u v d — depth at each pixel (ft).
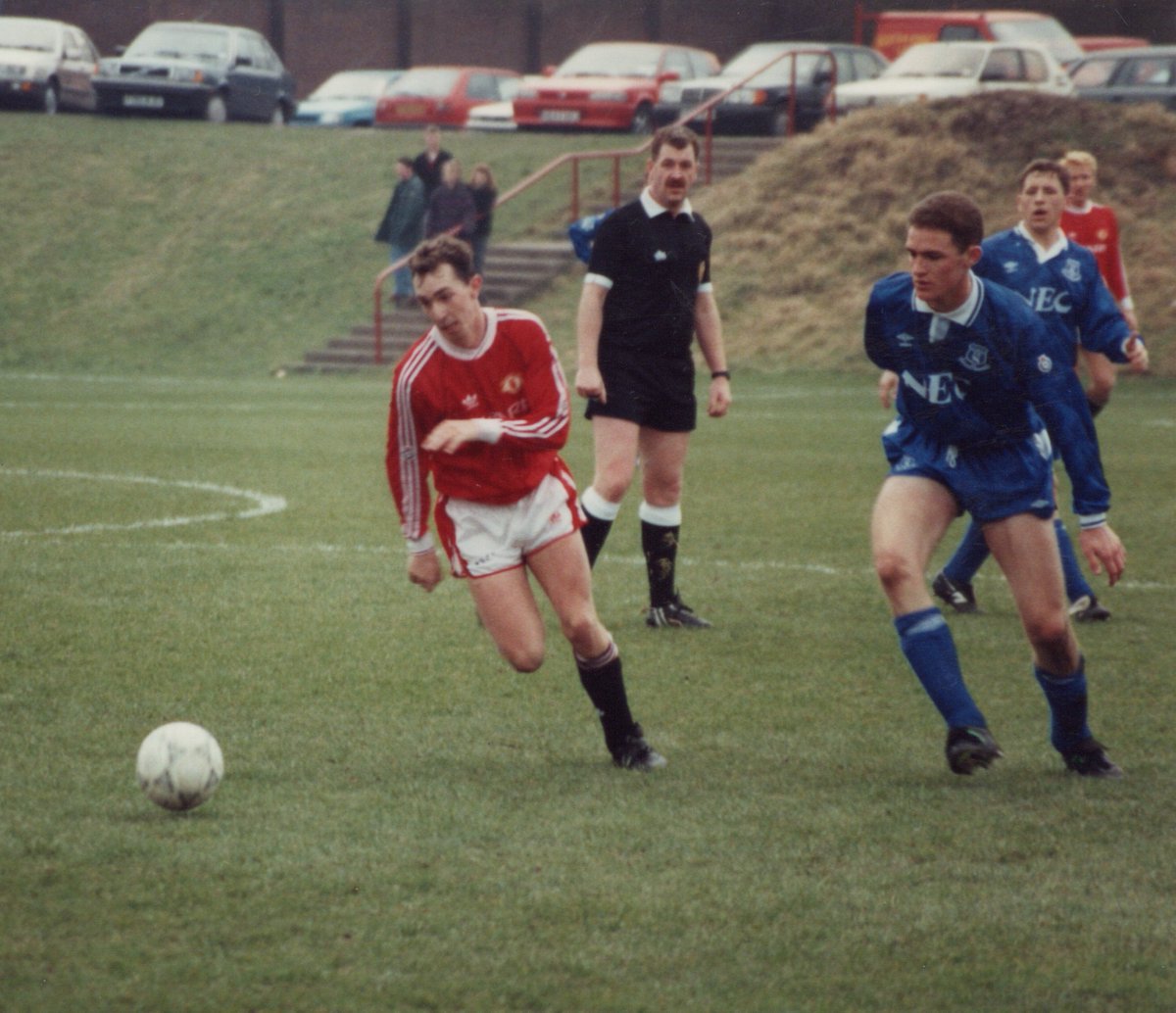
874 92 247.91
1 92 290.76
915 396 44.37
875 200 220.23
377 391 177.68
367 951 32.40
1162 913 34.96
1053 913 34.91
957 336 42.80
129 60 286.25
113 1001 30.07
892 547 44.16
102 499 96.84
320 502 97.35
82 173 259.19
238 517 90.79
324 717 50.70
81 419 144.97
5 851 37.73
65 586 70.33
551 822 40.65
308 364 203.82
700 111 241.96
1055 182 63.67
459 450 44.73
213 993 30.42
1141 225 206.18
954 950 32.89
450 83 294.25
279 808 41.34
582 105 271.69
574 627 45.21
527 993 30.60
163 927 33.50
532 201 246.47
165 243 239.91
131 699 52.26
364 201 249.14
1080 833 40.16
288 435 132.98
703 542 85.25
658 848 38.73
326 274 228.22
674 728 50.24
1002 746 48.47
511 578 45.42
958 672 43.75
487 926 33.78
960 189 217.77
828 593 72.13
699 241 65.26
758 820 41.01
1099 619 66.69
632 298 64.39
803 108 258.57
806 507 96.68
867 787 44.06
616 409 64.49
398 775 44.68
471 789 43.47
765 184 228.84
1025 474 44.34
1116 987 31.24
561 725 50.37
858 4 302.45
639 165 254.88
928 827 40.52
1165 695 54.65
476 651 60.29
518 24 401.70
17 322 220.64
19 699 51.96
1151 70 261.44
